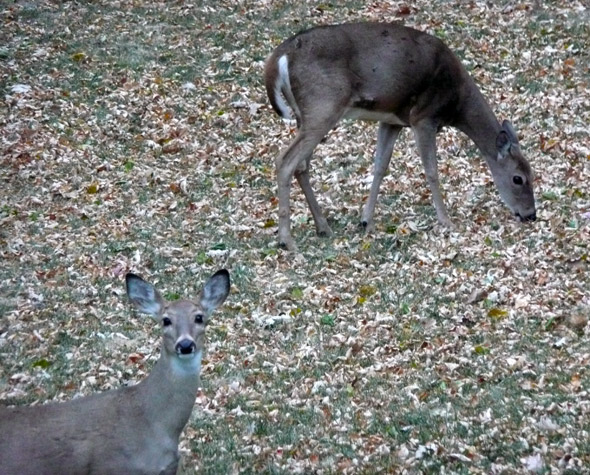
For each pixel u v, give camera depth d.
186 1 18.41
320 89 11.09
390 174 13.01
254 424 8.05
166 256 11.16
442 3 17.69
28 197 12.72
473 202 12.22
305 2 18.08
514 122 13.98
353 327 9.59
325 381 8.72
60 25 17.69
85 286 10.55
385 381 8.68
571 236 10.97
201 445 7.77
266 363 9.04
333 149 13.68
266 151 13.82
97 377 8.91
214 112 14.87
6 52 16.72
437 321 9.62
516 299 9.80
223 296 6.54
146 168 13.49
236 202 12.53
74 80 15.88
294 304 10.07
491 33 16.52
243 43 16.84
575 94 14.62
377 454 7.55
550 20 16.83
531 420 7.86
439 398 8.34
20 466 5.94
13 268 10.95
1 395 8.62
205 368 8.99
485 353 8.99
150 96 15.33
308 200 11.52
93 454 6.06
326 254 11.08
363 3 17.89
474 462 7.36
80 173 13.37
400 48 11.27
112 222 12.05
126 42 17.03
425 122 11.52
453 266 10.60
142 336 9.65
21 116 14.80
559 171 12.69
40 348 9.41
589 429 7.67
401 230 11.50
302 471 7.38
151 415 6.18
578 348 8.97
